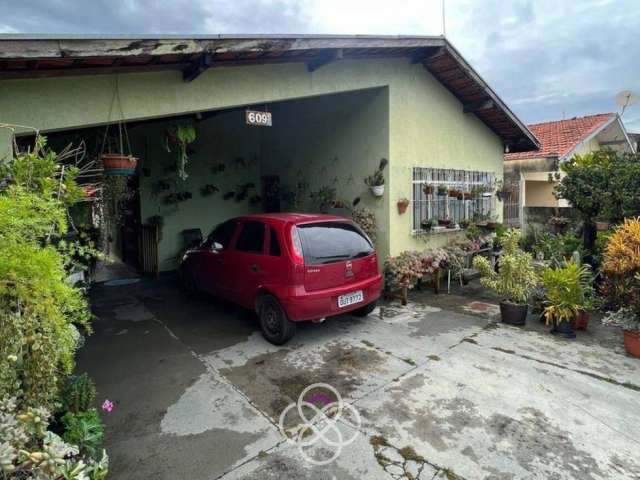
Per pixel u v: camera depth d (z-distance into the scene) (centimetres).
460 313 577
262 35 416
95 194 475
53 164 274
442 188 757
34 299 197
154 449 274
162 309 618
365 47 525
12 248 194
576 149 1152
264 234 486
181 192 902
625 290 441
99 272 870
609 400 331
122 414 320
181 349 455
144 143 853
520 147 994
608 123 1239
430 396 340
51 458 174
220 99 464
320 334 495
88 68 372
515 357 418
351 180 725
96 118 386
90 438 234
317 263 448
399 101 671
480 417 308
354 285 480
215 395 348
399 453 267
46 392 207
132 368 405
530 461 257
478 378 371
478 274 796
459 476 245
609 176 674
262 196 1003
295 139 854
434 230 738
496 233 811
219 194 956
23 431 178
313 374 385
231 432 294
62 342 216
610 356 420
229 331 515
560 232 848
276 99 512
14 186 238
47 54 306
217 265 564
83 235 407
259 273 477
